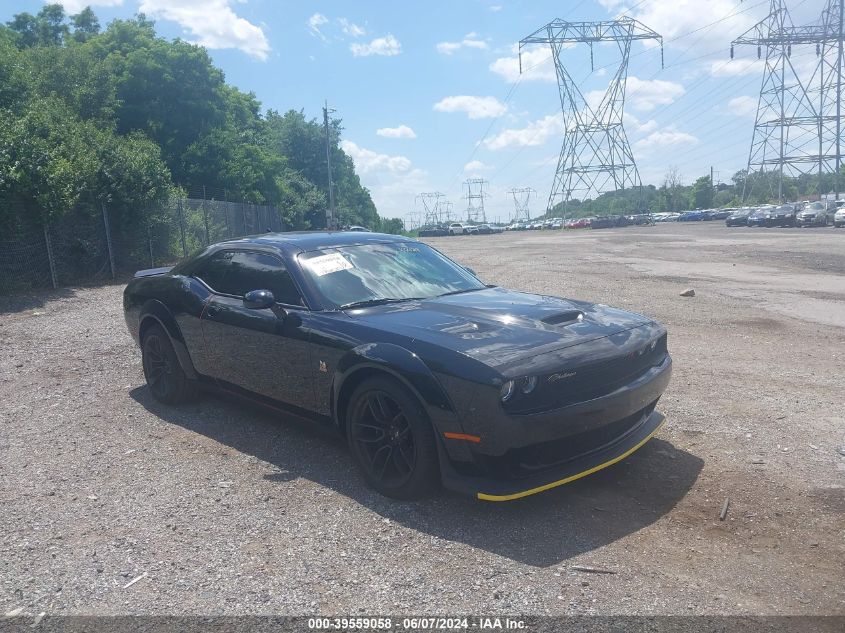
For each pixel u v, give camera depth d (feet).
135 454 15.84
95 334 30.58
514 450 11.69
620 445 13.47
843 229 137.28
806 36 210.79
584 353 12.55
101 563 11.05
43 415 18.90
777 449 15.49
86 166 56.08
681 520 12.16
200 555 11.25
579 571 10.54
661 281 51.90
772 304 38.55
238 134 135.74
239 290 16.85
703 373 22.70
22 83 63.16
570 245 118.93
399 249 17.93
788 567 10.61
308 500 13.21
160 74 107.24
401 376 12.46
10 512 12.94
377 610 9.61
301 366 14.67
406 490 12.88
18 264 47.73
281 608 9.71
